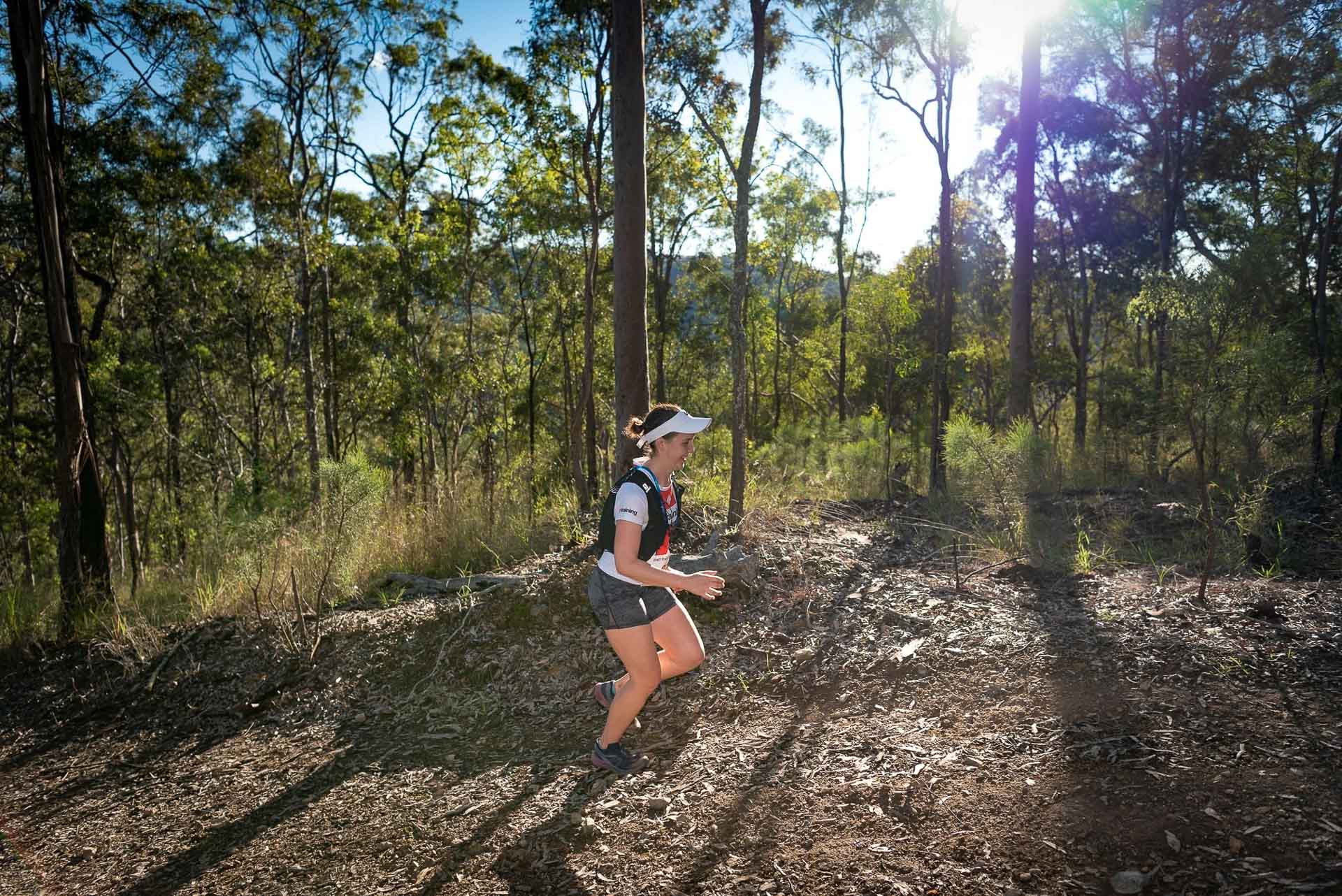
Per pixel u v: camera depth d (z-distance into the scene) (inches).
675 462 136.6
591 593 140.0
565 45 571.5
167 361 919.0
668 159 765.3
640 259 329.4
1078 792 115.1
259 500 526.9
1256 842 99.1
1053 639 170.1
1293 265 333.7
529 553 327.9
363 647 233.3
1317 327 417.4
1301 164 596.7
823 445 561.9
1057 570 228.5
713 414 1187.9
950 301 501.4
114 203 697.6
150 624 285.3
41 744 219.9
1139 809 108.8
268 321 975.6
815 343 1072.8
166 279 848.9
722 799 131.5
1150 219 884.0
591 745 165.6
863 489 450.0
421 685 212.7
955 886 101.3
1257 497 226.8
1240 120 656.4
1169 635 163.3
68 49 489.7
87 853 158.2
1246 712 129.3
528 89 605.6
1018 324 564.7
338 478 277.6
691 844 120.5
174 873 144.7
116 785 189.8
